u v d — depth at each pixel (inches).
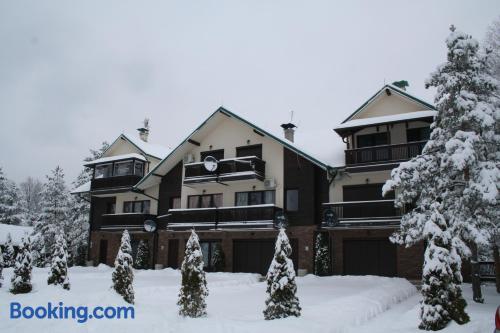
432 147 640.4
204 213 1064.2
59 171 1800.0
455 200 599.2
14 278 570.3
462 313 396.8
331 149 1037.2
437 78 630.5
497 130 609.9
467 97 585.0
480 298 578.6
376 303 536.7
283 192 1013.8
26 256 578.9
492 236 588.1
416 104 911.7
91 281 859.4
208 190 1128.2
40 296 475.5
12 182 2337.6
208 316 438.9
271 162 1045.8
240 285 829.2
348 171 914.1
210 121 1119.0
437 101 626.5
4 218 2197.3
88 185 1418.6
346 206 903.7
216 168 1049.5
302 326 378.0
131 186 1235.9
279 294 416.2
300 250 965.2
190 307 429.7
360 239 919.7
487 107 580.1
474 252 593.3
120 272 488.4
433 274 403.9
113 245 1310.3
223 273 992.2
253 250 1040.8
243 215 1013.8
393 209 862.5
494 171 558.6
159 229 1206.3
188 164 1110.4
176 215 1106.1
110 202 1347.2
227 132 1130.0
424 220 617.6
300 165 1004.6
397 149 880.9
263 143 1067.3
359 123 913.5
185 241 1149.1
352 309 474.6
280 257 426.0
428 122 885.2
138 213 1218.0
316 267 920.3
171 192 1200.2
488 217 591.5
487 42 991.0
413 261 857.5
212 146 1145.4
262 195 1048.2
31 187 3280.0
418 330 394.6
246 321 410.3
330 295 622.2
